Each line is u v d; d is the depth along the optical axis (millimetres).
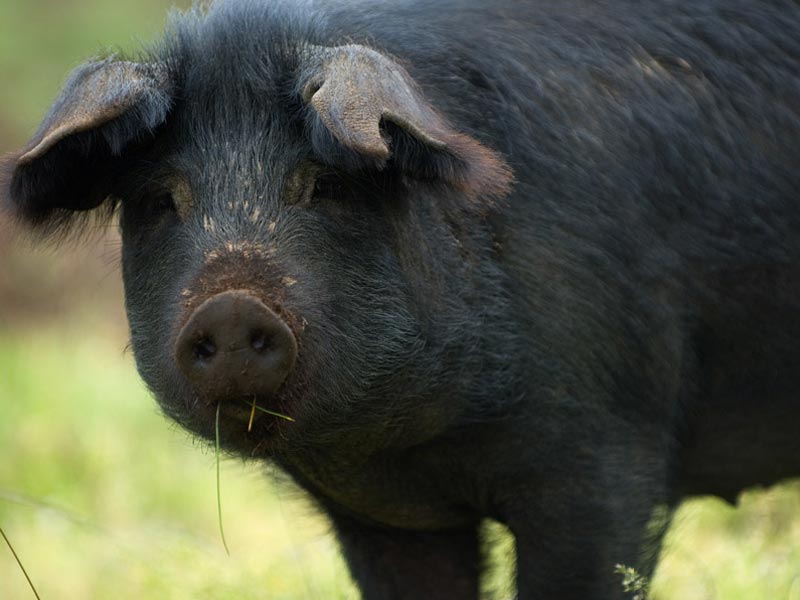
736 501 15961
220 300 11484
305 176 12594
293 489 15562
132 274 13211
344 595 17328
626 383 14312
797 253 15117
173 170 12758
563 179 14172
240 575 18859
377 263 12859
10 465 25469
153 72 12727
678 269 14695
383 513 14531
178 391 12750
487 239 13781
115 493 24203
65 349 33375
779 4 15453
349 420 13055
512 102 14266
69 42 46719
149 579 19188
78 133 12391
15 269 39125
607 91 14703
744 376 15273
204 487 24688
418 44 14047
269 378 11734
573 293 13953
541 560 14141
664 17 15180
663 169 14703
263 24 13023
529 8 14945
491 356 13703
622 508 14133
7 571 21266
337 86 11719
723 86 15086
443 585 15375
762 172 15031
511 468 13977
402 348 13031
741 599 17406
